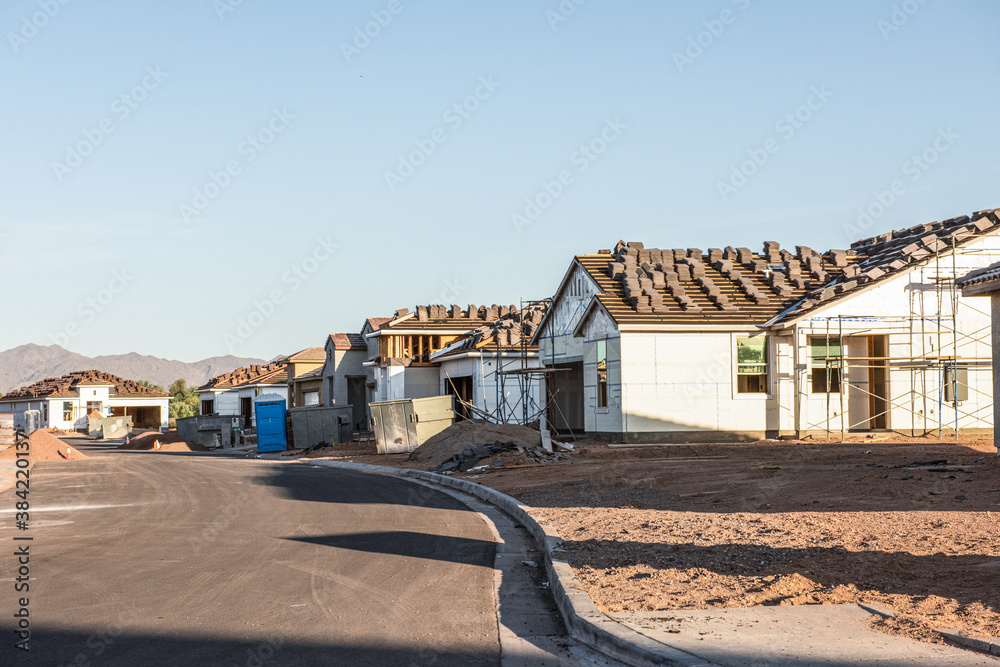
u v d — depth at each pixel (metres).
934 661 6.08
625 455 24.91
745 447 26.08
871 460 19.34
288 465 30.55
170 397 94.75
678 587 8.52
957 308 28.81
